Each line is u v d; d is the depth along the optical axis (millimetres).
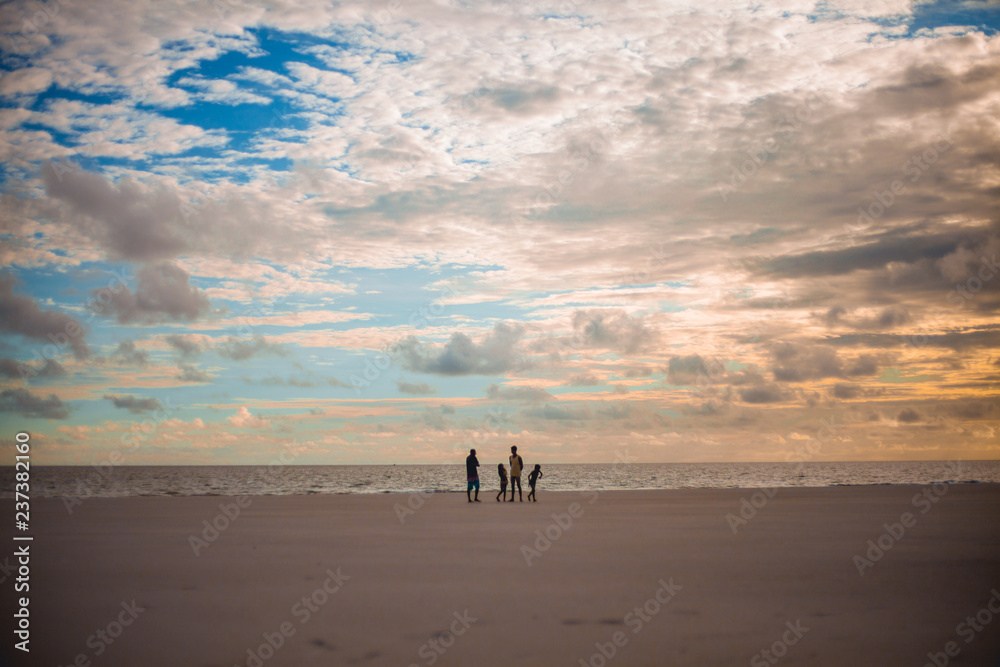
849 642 5969
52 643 6059
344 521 16391
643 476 89125
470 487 23641
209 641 6098
